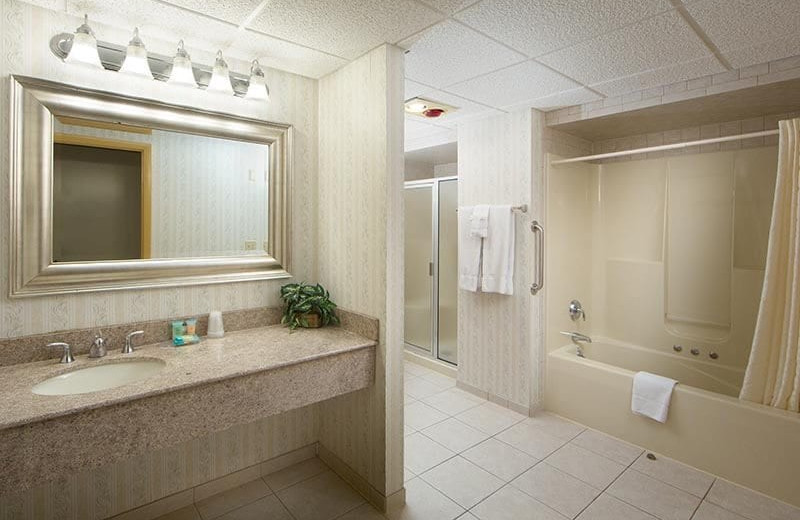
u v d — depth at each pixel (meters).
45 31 1.66
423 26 1.80
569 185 3.32
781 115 2.72
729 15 1.71
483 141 3.28
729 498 2.11
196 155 2.04
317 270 2.47
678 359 3.10
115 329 1.84
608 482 2.25
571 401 2.97
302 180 2.39
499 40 1.94
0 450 1.20
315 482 2.26
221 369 1.65
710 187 3.00
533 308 3.03
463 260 3.33
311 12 1.69
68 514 1.76
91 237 1.79
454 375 3.81
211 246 2.10
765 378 2.20
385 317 2.01
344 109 2.22
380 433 2.04
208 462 2.12
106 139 1.81
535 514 2.00
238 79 2.08
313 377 1.84
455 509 2.04
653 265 3.29
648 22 1.77
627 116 2.83
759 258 2.79
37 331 1.68
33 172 1.63
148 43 1.91
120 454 1.39
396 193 2.02
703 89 2.41
